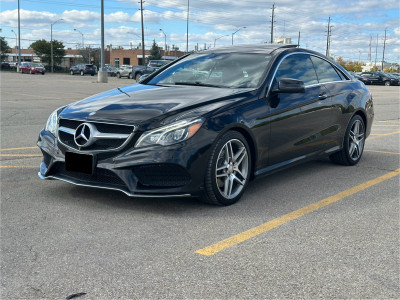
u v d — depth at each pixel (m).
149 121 3.84
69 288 2.59
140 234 3.43
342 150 5.89
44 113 11.37
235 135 4.13
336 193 4.70
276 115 4.57
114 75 57.72
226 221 3.77
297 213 4.02
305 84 5.16
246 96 4.38
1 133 8.16
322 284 2.68
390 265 2.96
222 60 5.13
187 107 4.00
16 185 4.72
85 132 3.96
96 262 2.94
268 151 4.54
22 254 3.04
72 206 4.07
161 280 2.70
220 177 4.11
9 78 37.78
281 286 2.65
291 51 5.23
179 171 3.81
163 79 5.12
